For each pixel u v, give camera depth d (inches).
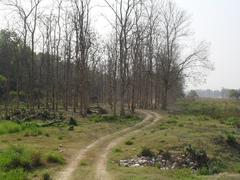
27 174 707.4
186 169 828.0
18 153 803.4
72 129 1293.1
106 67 3127.5
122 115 1840.6
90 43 1947.6
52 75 2233.0
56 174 724.7
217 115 2162.9
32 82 2060.8
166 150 983.6
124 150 991.6
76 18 1924.2
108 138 1185.4
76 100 2244.1
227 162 978.7
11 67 2571.4
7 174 679.7
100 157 904.9
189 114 2201.0
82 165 811.4
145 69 2664.9
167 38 2721.5
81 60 1898.4
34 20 1968.5
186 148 958.4
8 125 1280.8
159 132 1251.8
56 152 885.8
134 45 2196.1
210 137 1163.3
